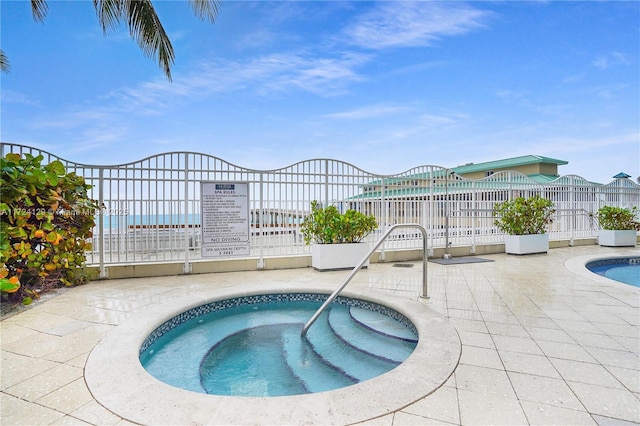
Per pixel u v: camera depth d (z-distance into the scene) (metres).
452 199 8.04
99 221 5.41
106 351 2.53
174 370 2.83
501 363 2.33
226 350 3.23
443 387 2.00
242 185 6.07
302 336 3.43
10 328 3.09
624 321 3.24
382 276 5.61
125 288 4.83
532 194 9.32
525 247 8.13
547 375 2.16
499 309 3.64
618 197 10.98
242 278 5.58
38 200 4.20
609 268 7.58
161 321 3.36
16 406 1.83
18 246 3.94
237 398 1.87
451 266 6.62
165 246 5.82
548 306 3.76
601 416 1.71
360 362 2.96
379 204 7.13
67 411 1.78
